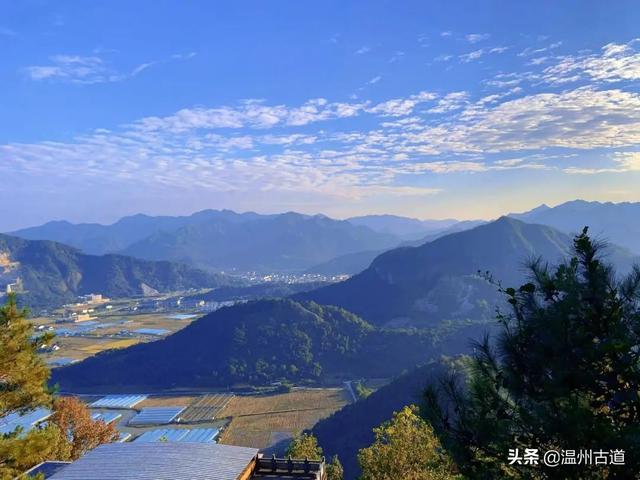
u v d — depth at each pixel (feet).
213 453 67.05
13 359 62.03
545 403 27.76
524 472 27.63
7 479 57.41
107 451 66.85
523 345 29.32
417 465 79.66
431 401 31.40
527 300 30.07
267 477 68.69
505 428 28.19
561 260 30.81
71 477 58.08
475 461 29.43
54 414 126.82
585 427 25.30
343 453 271.28
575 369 27.12
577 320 28.02
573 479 25.88
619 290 28.14
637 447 23.86
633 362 25.77
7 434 61.36
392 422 91.45
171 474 58.80
